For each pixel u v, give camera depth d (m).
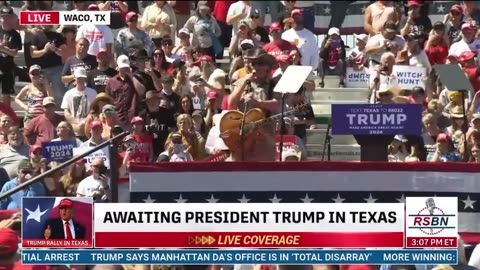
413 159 21.11
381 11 26.56
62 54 25.52
